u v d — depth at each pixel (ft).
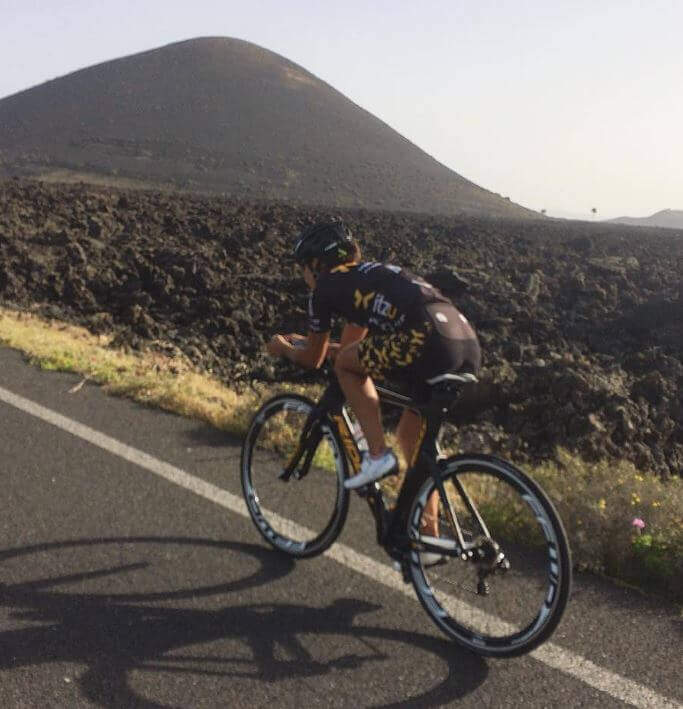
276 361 37.50
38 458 16.31
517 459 26.37
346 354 11.25
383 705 9.16
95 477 15.48
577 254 81.66
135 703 8.94
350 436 11.98
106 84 642.22
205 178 447.01
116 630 10.31
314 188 472.44
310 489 14.19
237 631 10.46
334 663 9.89
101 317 40.40
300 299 47.06
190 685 9.31
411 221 111.75
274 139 579.48
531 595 11.39
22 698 8.90
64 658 9.66
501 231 108.06
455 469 10.50
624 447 28.14
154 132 552.82
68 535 12.92
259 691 9.29
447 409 10.60
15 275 44.91
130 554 12.40
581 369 33.53
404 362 10.55
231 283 49.11
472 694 9.42
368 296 10.88
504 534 13.37
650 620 11.25
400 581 12.01
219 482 15.60
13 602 10.81
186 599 11.18
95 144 502.79
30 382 22.12
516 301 50.31
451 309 10.88
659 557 12.51
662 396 34.24
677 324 48.42
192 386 22.29
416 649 10.28
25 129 547.90
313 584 11.82
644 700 9.40
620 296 56.39
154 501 14.51
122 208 81.35
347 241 11.76
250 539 13.21
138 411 20.15
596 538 13.04
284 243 66.90
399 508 11.11
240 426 18.60
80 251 50.06
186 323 42.78
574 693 9.50
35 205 72.23
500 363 37.42
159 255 53.62
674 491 14.74
